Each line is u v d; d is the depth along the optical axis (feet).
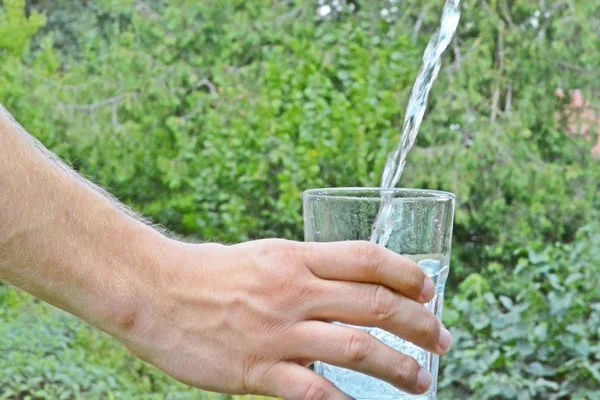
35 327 18.75
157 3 27.81
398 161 4.89
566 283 17.57
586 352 16.46
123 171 26.45
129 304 3.45
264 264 3.43
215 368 3.46
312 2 26.09
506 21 25.54
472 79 24.61
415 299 3.43
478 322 17.21
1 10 26.37
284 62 25.66
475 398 15.87
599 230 22.27
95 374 16.81
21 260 3.38
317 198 3.60
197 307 3.46
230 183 26.30
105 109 26.45
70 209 3.44
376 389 3.50
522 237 25.02
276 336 3.40
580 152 25.41
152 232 3.58
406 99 24.88
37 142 3.77
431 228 3.59
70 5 30.19
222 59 26.63
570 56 25.04
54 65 26.63
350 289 3.38
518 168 24.64
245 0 26.94
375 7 26.04
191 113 26.50
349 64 25.54
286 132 25.20
